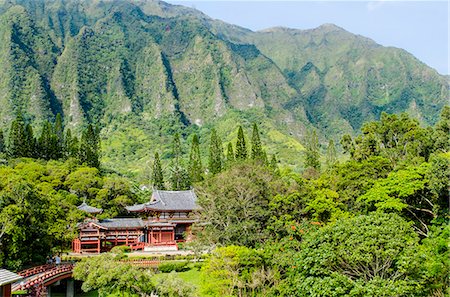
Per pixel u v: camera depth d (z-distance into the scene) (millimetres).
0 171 104125
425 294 35469
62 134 184000
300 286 37969
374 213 39469
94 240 88875
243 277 50625
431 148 80875
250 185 70938
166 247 92750
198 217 79375
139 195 138375
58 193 105875
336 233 37250
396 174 58812
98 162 153125
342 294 34969
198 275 67312
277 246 53938
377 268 35312
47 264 65062
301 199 67812
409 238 35906
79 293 65000
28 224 60656
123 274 49125
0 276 37094
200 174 138375
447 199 52000
